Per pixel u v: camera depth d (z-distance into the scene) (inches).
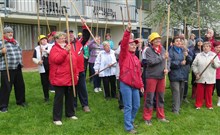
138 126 229.0
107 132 216.4
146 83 233.6
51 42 316.2
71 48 233.5
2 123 228.4
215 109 280.8
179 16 665.0
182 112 269.1
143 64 239.6
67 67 224.8
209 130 225.8
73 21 615.2
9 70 261.6
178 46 261.1
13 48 263.4
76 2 639.8
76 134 211.5
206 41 292.8
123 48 206.5
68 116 244.2
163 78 234.8
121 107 271.1
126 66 209.5
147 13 809.5
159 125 231.9
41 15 542.0
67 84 225.9
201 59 278.5
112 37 791.7
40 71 291.0
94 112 261.7
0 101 260.4
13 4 527.2
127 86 211.9
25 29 592.4
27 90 346.0
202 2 714.8
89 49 373.4
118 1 772.0
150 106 233.9
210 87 281.9
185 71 265.1
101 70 301.4
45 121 235.0
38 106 276.7
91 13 671.8
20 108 269.4
